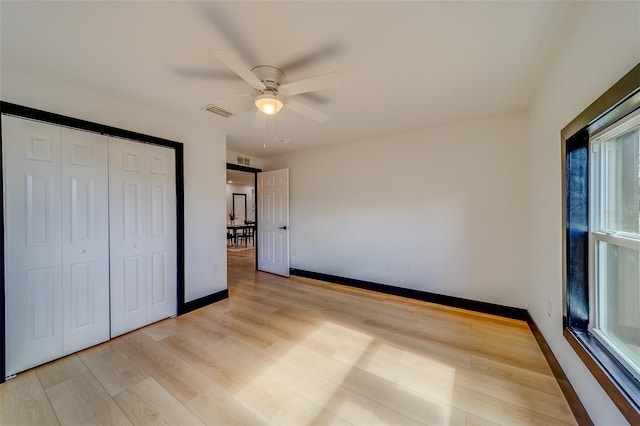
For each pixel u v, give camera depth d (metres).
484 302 2.83
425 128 3.13
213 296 3.17
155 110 2.55
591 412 1.27
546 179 1.96
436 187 3.09
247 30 1.42
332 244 4.02
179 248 2.78
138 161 2.47
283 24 1.38
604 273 1.39
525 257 2.60
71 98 2.04
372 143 3.57
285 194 4.43
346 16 1.32
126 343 2.22
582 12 1.30
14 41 1.50
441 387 1.67
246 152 4.45
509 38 1.49
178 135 2.77
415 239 3.25
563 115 1.59
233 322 2.63
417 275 3.25
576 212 1.50
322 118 2.10
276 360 1.97
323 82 1.59
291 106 1.94
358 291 3.60
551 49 1.59
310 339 2.28
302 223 4.38
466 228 2.91
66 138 2.04
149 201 2.55
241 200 10.03
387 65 1.77
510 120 2.65
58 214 2.00
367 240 3.65
